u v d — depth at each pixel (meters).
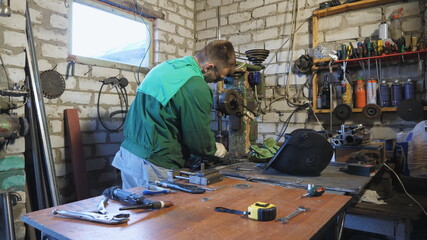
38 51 2.35
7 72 2.03
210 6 3.67
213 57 1.74
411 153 2.11
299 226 0.83
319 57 2.80
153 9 3.24
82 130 2.64
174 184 1.26
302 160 1.47
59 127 2.48
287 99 3.08
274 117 3.17
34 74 2.17
